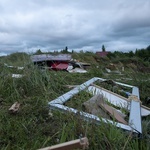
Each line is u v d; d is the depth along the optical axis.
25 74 4.28
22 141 2.33
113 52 26.33
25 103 3.31
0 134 2.42
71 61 9.73
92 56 17.48
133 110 3.42
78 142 1.93
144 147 2.37
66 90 4.25
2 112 2.94
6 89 3.68
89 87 4.41
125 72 9.00
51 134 2.51
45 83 4.24
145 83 6.20
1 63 4.95
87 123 2.50
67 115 2.83
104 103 3.37
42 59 7.05
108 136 2.36
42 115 2.96
